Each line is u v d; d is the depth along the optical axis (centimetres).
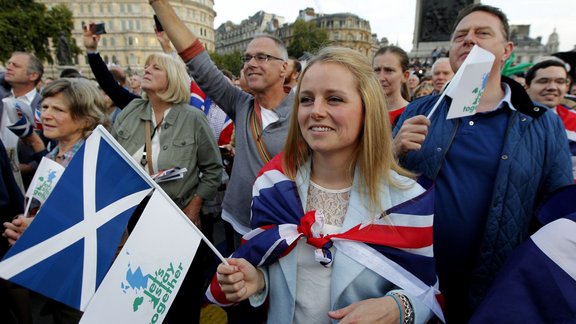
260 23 9019
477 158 147
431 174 155
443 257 154
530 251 96
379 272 107
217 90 236
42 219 96
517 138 142
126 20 6675
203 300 235
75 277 98
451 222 150
